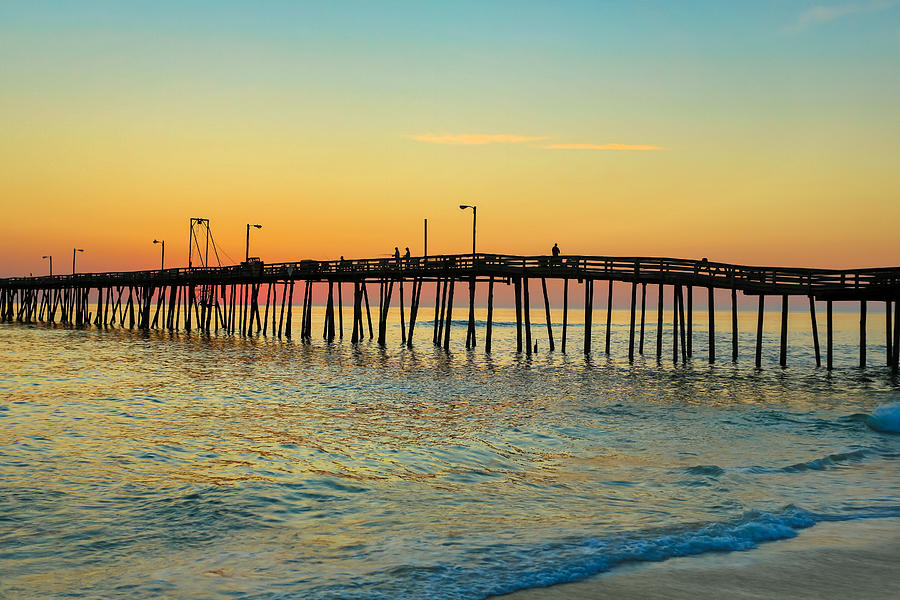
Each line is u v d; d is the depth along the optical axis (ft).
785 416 71.46
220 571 28.40
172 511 36.99
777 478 44.86
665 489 41.81
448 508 37.73
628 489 41.88
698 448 55.01
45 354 143.23
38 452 50.70
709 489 41.75
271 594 25.91
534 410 74.13
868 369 123.54
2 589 26.63
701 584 27.07
